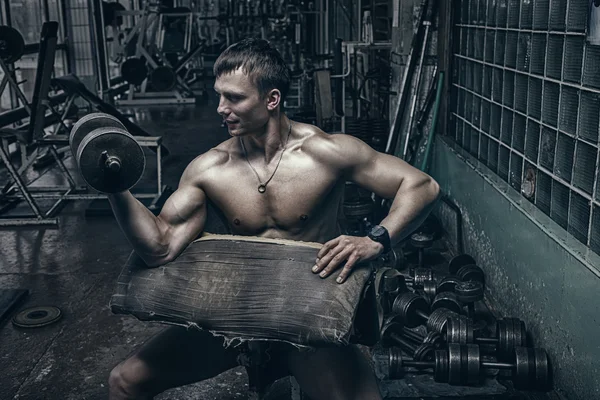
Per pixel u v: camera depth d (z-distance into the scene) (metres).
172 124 9.28
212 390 2.70
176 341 1.80
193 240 1.75
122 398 1.82
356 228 4.45
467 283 3.20
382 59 7.13
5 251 4.46
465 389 2.71
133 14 10.72
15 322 3.33
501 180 3.60
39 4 9.20
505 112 3.57
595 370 2.33
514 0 3.38
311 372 1.72
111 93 10.41
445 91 4.69
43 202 5.63
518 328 2.86
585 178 2.58
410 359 2.79
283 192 1.71
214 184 1.74
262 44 1.62
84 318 3.43
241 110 1.59
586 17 2.52
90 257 4.34
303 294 1.56
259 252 1.65
